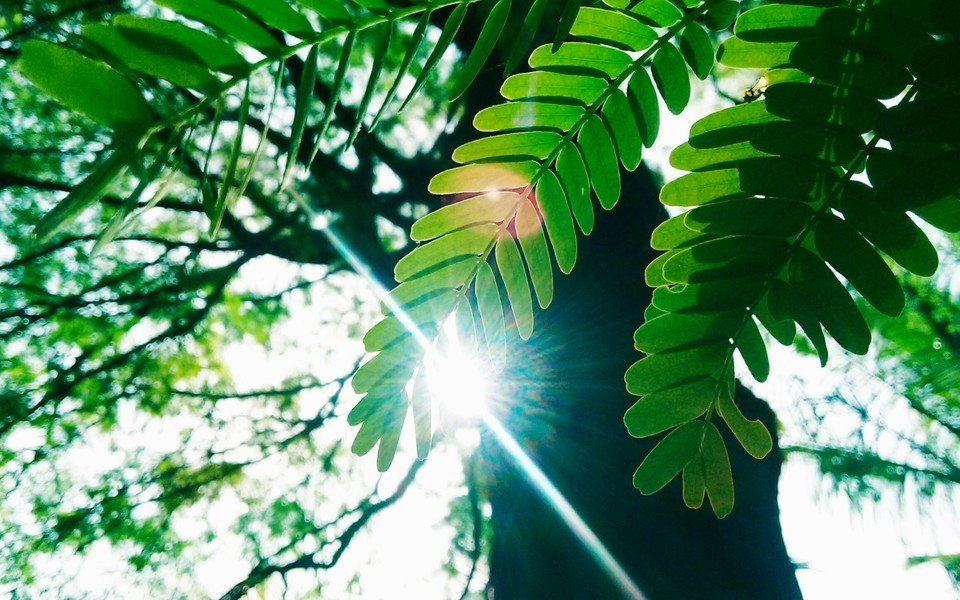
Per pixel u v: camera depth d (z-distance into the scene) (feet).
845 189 0.41
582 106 0.46
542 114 0.47
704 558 1.08
